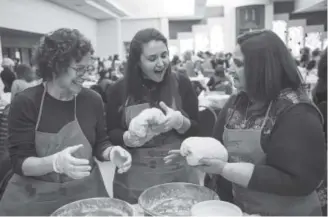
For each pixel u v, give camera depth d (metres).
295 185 0.91
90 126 1.26
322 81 1.98
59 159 0.97
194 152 1.00
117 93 1.52
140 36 1.37
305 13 14.16
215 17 15.49
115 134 1.46
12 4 6.06
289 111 0.95
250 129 1.06
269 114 1.02
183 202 1.09
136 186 1.40
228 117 1.20
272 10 13.54
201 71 7.99
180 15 14.28
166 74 1.49
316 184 0.94
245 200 1.06
